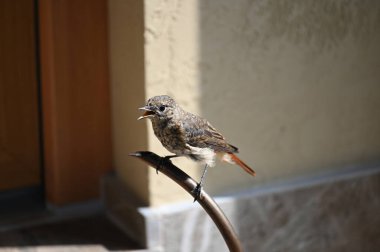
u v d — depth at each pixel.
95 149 6.32
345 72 6.64
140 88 5.55
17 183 6.60
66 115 6.11
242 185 6.19
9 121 6.43
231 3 5.77
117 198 6.13
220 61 5.80
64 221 6.25
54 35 5.88
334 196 6.68
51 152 6.25
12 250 5.62
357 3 6.56
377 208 7.01
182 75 5.61
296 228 6.50
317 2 6.27
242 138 6.09
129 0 5.56
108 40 6.10
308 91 6.41
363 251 7.02
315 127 6.55
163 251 5.74
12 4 6.18
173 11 5.47
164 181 5.72
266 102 6.16
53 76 5.96
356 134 6.88
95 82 6.15
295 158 6.47
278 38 6.10
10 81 6.34
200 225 5.86
